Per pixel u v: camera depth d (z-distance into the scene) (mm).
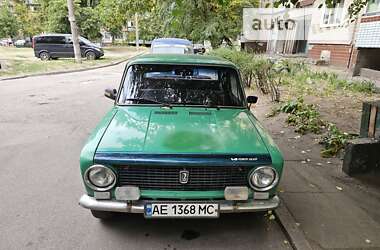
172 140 2617
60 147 5078
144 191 2479
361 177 3904
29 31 44344
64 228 2883
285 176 3916
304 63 12977
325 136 5289
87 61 21391
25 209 3195
